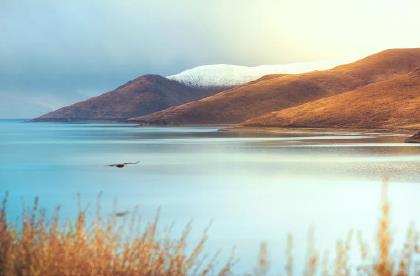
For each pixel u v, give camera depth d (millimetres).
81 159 82250
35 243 10289
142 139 147750
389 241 8516
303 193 42094
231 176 55406
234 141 128000
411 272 15359
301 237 25797
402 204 35531
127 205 36938
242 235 26188
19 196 42594
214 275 17750
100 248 9633
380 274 8203
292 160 72562
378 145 101625
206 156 83688
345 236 25812
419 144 103250
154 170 63312
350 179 50688
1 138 167250
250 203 37500
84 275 9289
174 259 10180
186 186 47781
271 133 176375
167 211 34031
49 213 32375
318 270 15391
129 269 9656
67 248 9461
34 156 89188
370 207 35031
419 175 52844
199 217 31672
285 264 20328
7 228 10844
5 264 9586
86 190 45875
